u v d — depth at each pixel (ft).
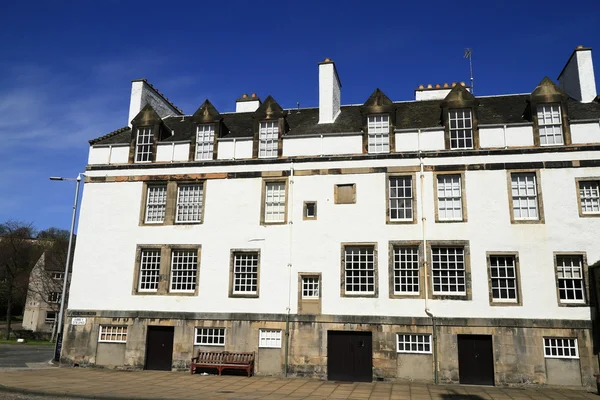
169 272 79.82
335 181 77.51
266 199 80.07
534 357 65.98
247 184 80.53
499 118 78.69
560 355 65.98
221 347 75.51
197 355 75.77
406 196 75.20
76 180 88.74
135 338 78.07
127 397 51.34
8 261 219.41
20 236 223.30
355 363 71.10
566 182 70.33
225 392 56.59
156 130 86.94
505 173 72.38
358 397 55.26
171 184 83.20
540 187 70.85
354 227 75.10
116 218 83.61
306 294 74.90
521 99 85.66
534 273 68.49
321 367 71.31
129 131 93.86
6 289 223.10
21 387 55.47
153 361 77.61
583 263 67.56
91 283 81.66
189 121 96.78
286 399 52.47
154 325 78.18
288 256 76.28
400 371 69.05
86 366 78.54
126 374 71.82
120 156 86.94
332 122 86.48
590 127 71.61
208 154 84.48
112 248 82.43
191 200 82.84
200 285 78.07
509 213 70.90
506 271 69.82
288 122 89.45
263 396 54.24
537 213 70.85
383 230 74.02
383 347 70.13
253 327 74.69
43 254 224.94
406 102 90.48
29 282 221.87
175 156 84.94
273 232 77.71
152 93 100.48
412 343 70.08
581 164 70.28
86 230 84.07
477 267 70.13
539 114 73.87
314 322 72.90
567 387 64.34
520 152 72.38
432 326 69.36
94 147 88.28
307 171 78.74
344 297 72.90
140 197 83.71
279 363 72.95
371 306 71.82
